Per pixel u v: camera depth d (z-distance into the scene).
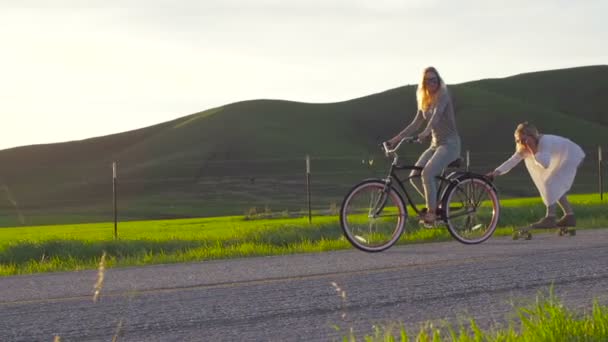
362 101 159.75
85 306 5.96
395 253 8.98
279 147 126.44
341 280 6.80
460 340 4.35
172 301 6.04
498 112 144.38
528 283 6.41
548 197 10.35
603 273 6.79
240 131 131.38
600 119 161.00
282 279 6.99
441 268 7.34
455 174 10.12
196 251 11.39
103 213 84.31
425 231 11.92
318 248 10.59
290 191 89.69
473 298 5.88
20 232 24.08
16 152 137.88
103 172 123.19
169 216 76.69
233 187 94.88
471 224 10.08
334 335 4.84
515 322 5.05
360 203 9.54
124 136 145.50
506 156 118.31
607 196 29.33
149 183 110.31
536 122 140.62
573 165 10.37
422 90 9.76
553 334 4.37
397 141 9.78
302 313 5.48
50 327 5.26
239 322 5.25
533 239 10.15
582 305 5.52
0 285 7.45
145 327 5.17
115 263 10.47
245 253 10.55
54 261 11.49
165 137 133.25
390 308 5.60
